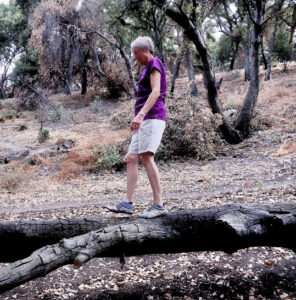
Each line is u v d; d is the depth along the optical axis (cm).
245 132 1384
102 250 258
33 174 1298
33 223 297
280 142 1203
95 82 3638
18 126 2564
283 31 4103
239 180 841
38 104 3203
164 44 2417
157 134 289
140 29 2169
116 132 1708
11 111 3206
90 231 286
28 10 3856
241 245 266
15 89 4797
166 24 2028
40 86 3709
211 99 1348
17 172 1223
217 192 727
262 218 268
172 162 1253
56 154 1518
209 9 1514
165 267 369
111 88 3238
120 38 2284
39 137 1912
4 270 232
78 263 242
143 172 1147
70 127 2272
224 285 311
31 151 1680
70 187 1109
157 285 329
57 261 244
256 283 307
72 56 3164
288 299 277
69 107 3116
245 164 1048
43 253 244
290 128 1338
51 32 2905
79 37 2845
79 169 1307
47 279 364
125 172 1265
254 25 1324
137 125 279
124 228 268
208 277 330
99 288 336
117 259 407
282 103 1723
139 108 299
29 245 294
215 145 1274
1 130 2464
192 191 794
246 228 257
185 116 1329
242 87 2412
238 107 1728
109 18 2280
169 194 791
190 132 1266
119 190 976
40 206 852
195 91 2423
